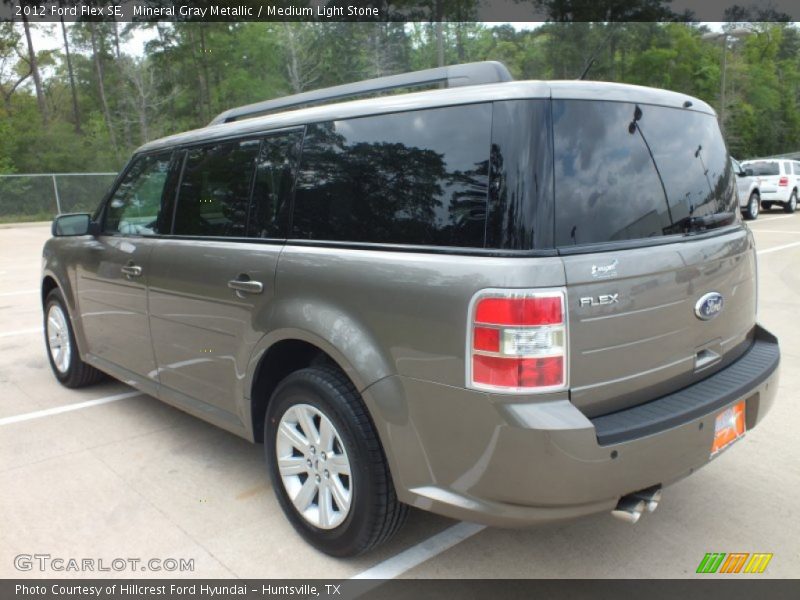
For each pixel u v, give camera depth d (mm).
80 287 4566
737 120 48781
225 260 3148
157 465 3754
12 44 43469
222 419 3342
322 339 2605
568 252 2166
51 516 3186
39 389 5125
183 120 41344
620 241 2330
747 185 18812
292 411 2857
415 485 2391
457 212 2301
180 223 3625
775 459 3705
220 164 3383
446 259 2264
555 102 2252
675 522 3086
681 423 2328
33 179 24781
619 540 2947
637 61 39438
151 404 4766
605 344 2227
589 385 2205
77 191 25594
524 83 2264
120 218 4215
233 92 40750
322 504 2764
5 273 11625
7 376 5477
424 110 2473
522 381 2090
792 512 3154
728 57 49219
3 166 33938
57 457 3863
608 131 2387
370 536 2596
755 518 3107
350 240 2641
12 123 36219
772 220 19219
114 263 4074
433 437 2303
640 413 2318
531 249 2131
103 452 3934
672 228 2549
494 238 2184
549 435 2062
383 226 2531
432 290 2258
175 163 3748
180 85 40969
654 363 2412
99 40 44969
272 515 3193
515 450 2105
